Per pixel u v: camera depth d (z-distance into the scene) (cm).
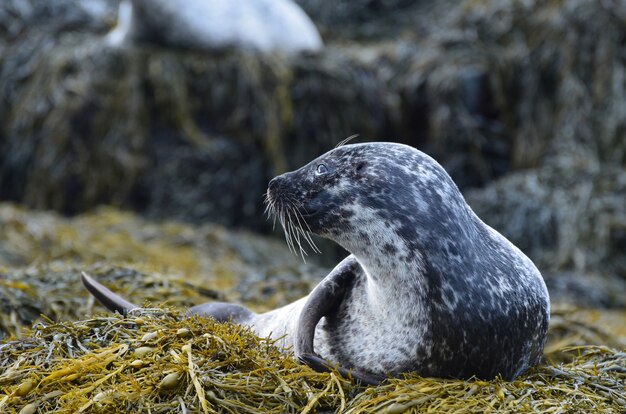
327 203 1758
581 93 4362
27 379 1596
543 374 1747
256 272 3544
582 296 3666
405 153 1764
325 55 4784
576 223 3966
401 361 1692
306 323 1744
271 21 4922
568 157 4244
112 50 4625
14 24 5050
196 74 4603
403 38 5131
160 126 4550
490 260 1711
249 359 1611
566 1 4525
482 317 1647
